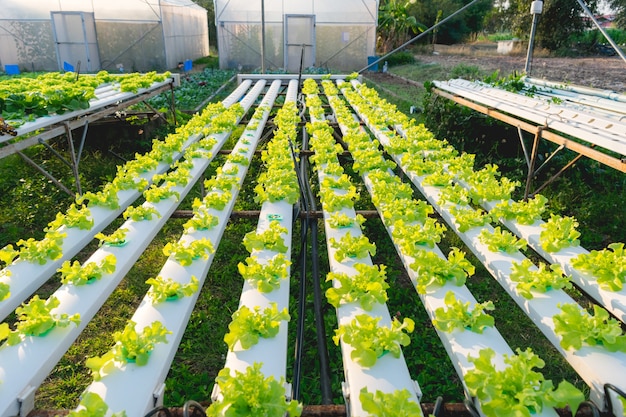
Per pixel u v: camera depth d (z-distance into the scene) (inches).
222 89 574.9
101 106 259.1
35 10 725.9
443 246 206.1
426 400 130.5
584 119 211.8
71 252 147.4
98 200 175.0
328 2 757.3
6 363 99.1
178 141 240.5
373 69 794.2
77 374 139.0
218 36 769.6
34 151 301.7
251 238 147.6
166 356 101.9
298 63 786.8
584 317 108.6
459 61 848.3
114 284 131.2
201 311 163.3
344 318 115.7
